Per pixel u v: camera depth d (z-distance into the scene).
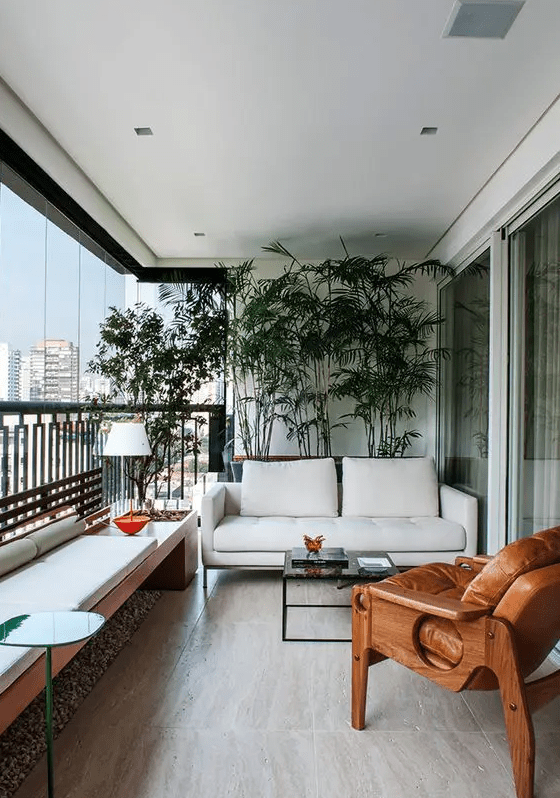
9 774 2.05
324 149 3.80
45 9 2.45
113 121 3.43
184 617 3.73
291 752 2.24
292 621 3.68
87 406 4.71
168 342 5.95
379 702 2.66
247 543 4.33
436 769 2.15
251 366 5.94
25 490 3.49
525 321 3.98
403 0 2.40
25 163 3.42
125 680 2.83
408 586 2.87
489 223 4.34
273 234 5.63
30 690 1.96
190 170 4.13
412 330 5.98
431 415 6.43
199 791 2.00
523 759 1.95
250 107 3.27
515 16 2.49
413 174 4.18
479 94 3.13
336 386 6.13
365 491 4.94
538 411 3.73
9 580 2.71
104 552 3.22
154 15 2.49
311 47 2.72
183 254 6.35
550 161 3.29
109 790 1.99
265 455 6.12
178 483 6.75
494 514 4.31
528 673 2.24
